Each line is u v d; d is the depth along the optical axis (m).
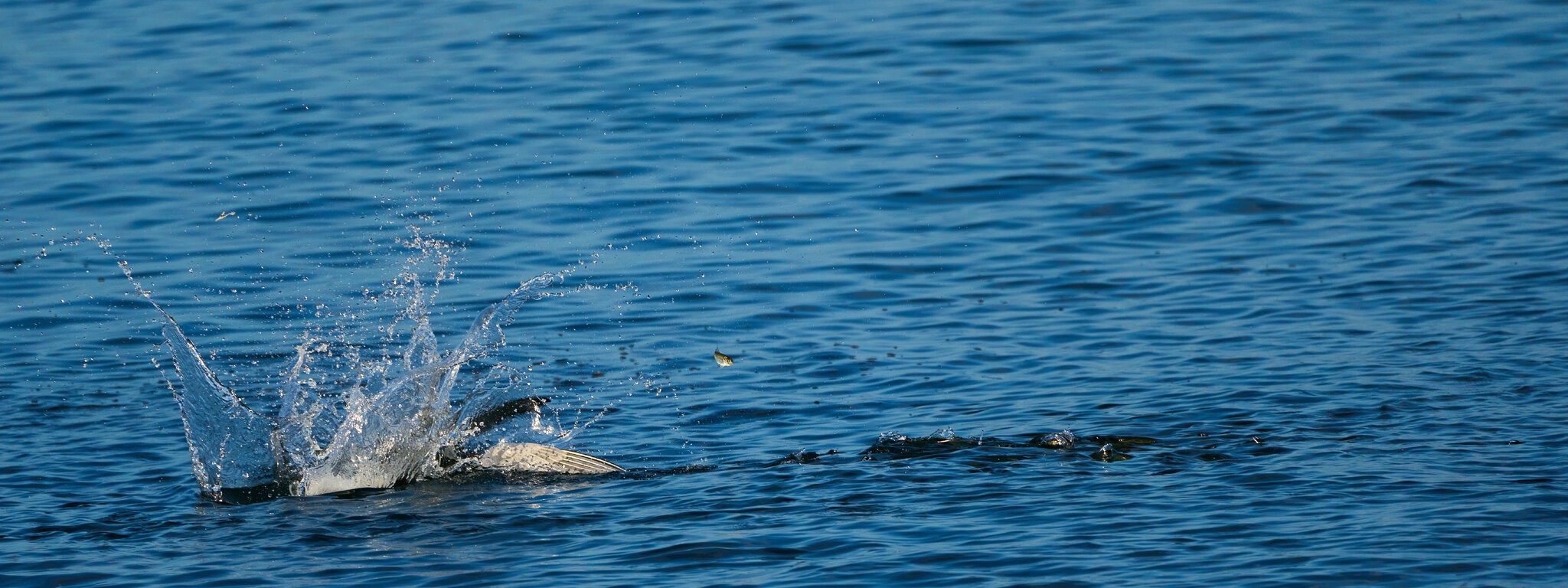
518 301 50.53
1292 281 50.03
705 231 57.91
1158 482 32.38
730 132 69.38
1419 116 67.94
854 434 37.94
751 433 38.44
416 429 35.44
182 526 31.64
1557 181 58.62
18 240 57.72
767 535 29.84
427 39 85.06
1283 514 29.81
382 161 66.38
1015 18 86.06
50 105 74.44
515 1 92.88
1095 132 67.81
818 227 58.28
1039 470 33.66
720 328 48.25
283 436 36.12
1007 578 27.09
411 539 30.44
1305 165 62.62
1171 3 88.38
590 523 31.16
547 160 66.19
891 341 46.41
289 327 49.03
